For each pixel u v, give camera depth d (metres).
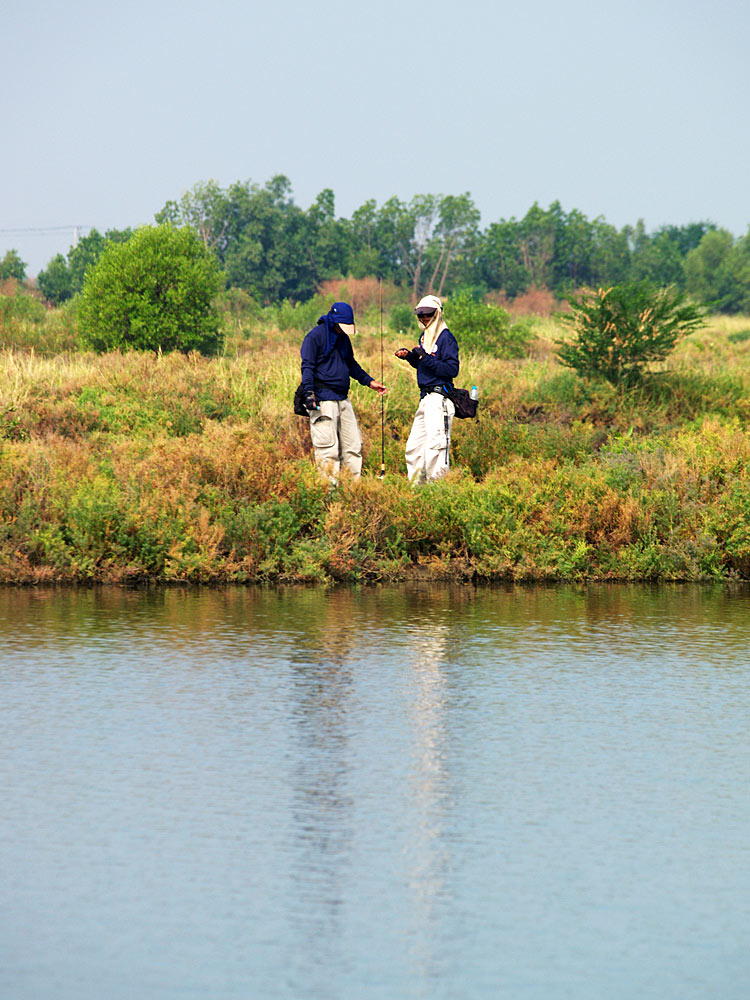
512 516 46.09
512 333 120.06
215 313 113.62
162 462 48.72
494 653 31.12
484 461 57.88
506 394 74.62
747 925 15.44
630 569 45.47
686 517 47.09
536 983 13.82
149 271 108.31
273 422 61.62
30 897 15.97
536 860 17.44
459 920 15.45
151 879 16.58
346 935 14.96
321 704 25.61
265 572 42.97
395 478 49.03
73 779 20.59
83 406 63.66
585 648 31.94
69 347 111.94
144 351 103.25
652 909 15.88
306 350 49.66
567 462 55.69
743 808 19.69
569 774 21.28
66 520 43.34
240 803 19.56
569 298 80.50
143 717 24.36
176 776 20.81
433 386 52.09
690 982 13.91
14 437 58.59
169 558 42.44
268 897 16.05
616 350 77.19
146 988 13.57
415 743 22.95
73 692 26.23
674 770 21.58
